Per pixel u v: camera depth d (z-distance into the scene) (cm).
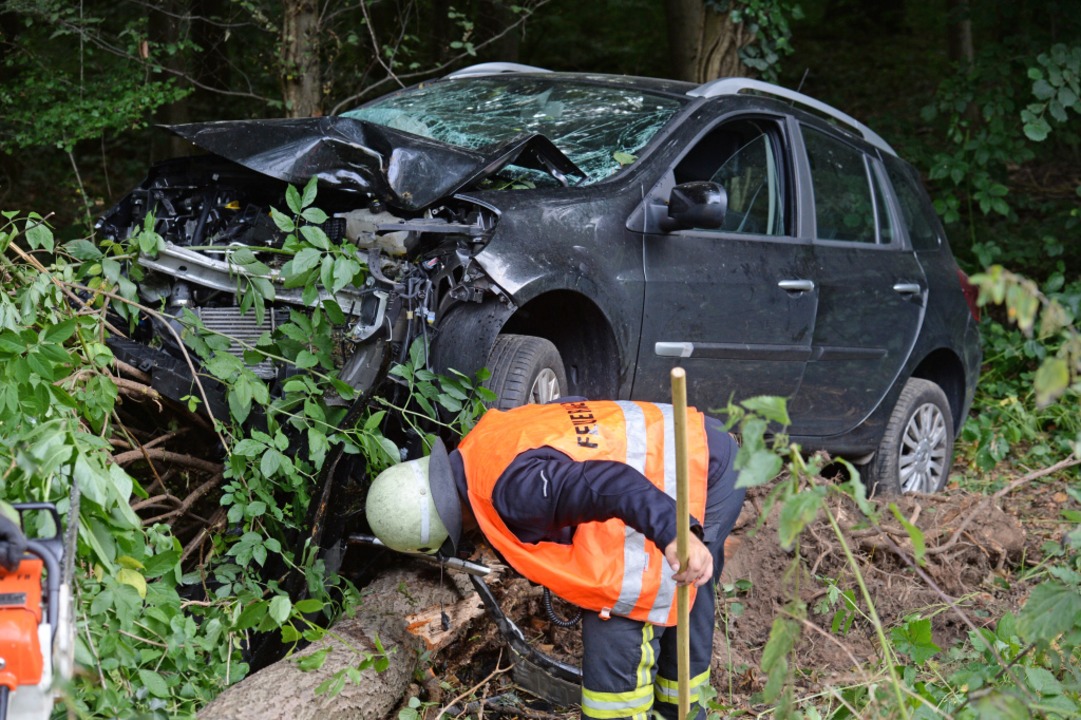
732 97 509
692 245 460
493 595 391
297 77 713
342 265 360
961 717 287
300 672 318
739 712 334
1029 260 918
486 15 1008
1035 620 262
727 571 441
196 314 399
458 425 383
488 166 404
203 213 440
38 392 305
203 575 357
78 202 923
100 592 282
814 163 539
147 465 421
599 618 290
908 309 575
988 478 664
